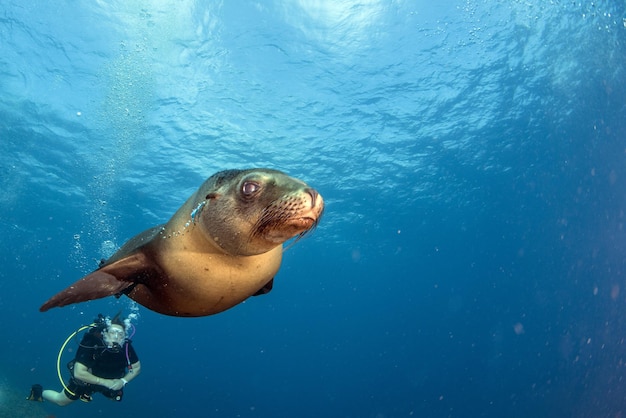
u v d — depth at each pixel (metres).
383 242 37.66
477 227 35.84
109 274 3.36
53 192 27.97
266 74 18.53
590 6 16.53
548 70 20.08
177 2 15.23
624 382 29.73
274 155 23.12
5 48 16.86
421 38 17.77
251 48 17.36
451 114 22.14
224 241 3.11
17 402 19.89
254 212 2.92
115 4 15.10
